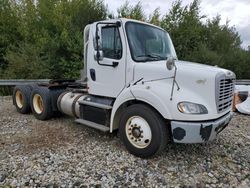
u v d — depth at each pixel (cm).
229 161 459
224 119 441
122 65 493
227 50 2238
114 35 500
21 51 1595
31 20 1770
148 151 438
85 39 577
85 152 476
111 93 520
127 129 465
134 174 401
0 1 1822
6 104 954
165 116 413
